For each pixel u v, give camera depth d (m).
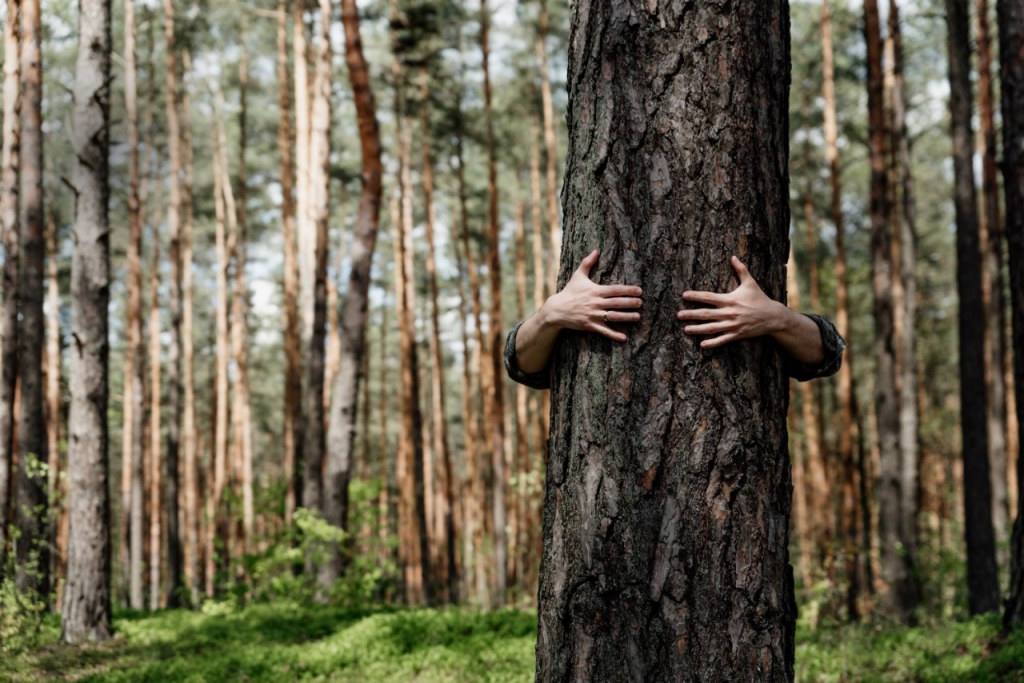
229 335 35.38
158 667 7.69
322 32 17.61
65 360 29.23
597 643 2.21
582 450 2.30
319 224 17.06
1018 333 6.33
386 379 42.97
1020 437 6.35
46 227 24.27
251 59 27.67
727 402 2.21
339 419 14.06
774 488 2.24
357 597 13.35
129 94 19.19
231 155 29.97
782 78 2.40
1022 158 6.32
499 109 25.75
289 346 21.70
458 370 46.28
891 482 12.40
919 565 12.83
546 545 2.41
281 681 7.02
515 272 34.41
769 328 2.24
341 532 13.17
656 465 2.20
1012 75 6.36
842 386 18.45
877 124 12.59
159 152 29.19
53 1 15.14
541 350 2.47
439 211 32.97
